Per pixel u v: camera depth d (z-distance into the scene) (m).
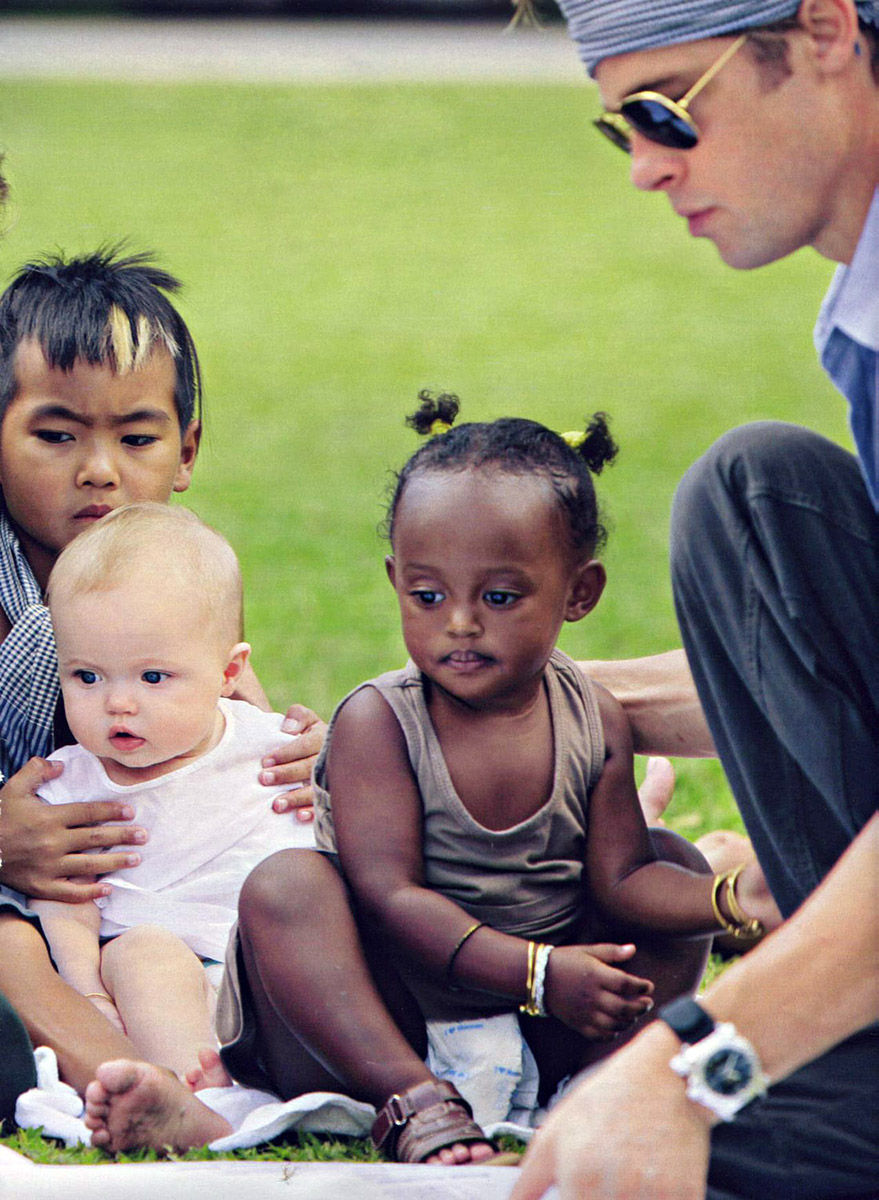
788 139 3.88
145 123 34.38
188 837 5.15
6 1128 4.32
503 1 50.41
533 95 38.59
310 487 14.57
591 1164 3.15
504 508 4.30
